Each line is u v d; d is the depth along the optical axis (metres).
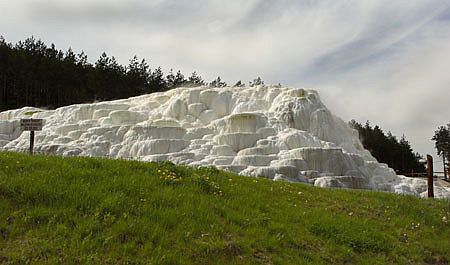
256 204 10.62
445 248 10.97
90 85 68.12
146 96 44.16
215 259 7.43
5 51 62.78
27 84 64.06
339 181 24.89
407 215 12.82
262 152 29.17
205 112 38.28
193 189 10.52
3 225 7.22
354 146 39.25
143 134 30.91
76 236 7.18
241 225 9.07
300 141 30.80
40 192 8.42
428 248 10.84
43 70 63.28
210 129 33.53
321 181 24.25
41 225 7.44
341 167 27.89
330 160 27.64
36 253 6.63
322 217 10.73
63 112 39.09
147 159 26.69
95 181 9.66
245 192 11.44
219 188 11.06
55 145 29.08
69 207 8.09
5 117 42.31
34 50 68.81
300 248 8.88
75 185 8.98
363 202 13.43
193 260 7.25
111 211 8.20
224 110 39.16
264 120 33.38
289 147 30.34
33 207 7.91
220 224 8.75
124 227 7.62
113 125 33.38
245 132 31.64
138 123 35.09
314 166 27.42
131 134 31.09
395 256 9.81
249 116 32.72
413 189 30.75
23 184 8.60
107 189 9.20
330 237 9.77
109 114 36.31
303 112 35.97
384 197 14.56
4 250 6.65
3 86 62.94
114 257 6.84
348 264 8.84
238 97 39.94
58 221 7.62
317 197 13.07
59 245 6.89
